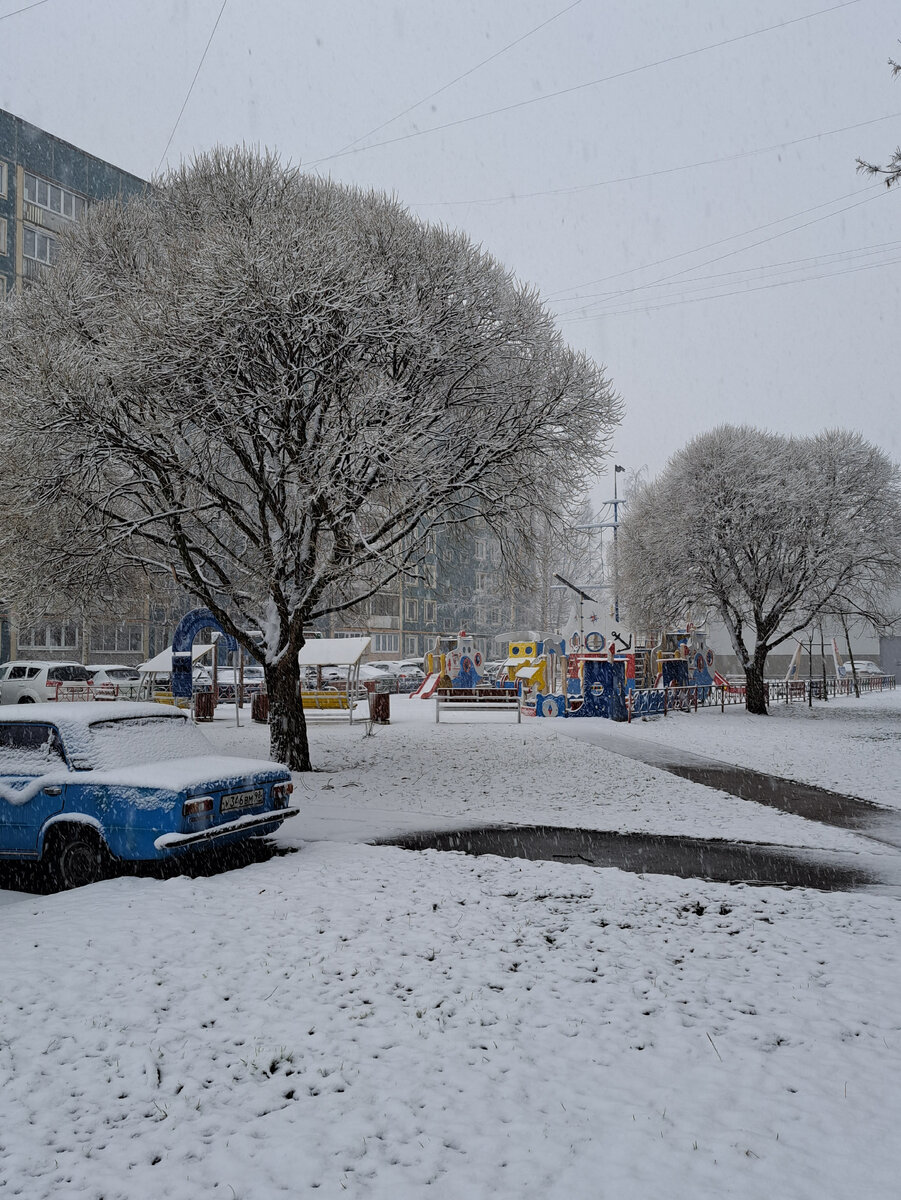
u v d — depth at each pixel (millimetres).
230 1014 4680
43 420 12172
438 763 16125
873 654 62625
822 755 17672
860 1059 4230
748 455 31656
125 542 15438
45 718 8109
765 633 31891
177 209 15398
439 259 14672
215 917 6352
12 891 7961
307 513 14016
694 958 5758
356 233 14336
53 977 5074
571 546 17047
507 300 15695
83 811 7609
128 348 12391
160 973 5207
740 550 31438
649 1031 4562
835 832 10102
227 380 12516
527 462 15477
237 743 19453
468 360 14922
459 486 14680
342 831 10117
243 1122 3609
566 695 27969
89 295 14289
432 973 5355
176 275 13008
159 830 7402
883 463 32281
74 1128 3547
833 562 30875
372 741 20172
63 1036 4352
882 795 12766
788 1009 4883
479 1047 4344
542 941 6051
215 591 16266
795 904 7094
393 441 12859
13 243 45344
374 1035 4449
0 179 44750
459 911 6719
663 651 33969
